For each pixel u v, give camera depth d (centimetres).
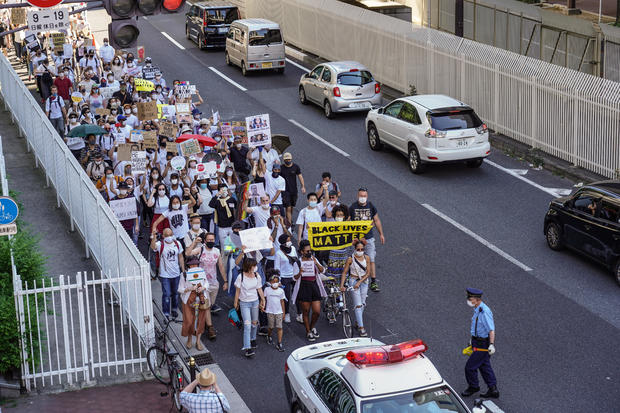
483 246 1755
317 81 2794
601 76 2573
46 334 1287
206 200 1736
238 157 2005
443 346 1380
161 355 1287
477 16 3266
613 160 2047
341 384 990
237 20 3456
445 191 2072
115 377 1247
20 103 2302
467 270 1652
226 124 2084
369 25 3112
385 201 2020
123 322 1388
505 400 1220
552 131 2238
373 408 943
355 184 2139
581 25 2659
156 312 1493
